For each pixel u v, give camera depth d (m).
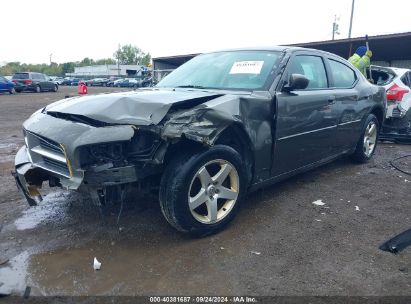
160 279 2.73
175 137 2.85
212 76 4.17
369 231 3.51
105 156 2.92
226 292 2.59
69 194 4.43
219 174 3.29
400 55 20.48
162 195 3.09
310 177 5.13
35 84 28.95
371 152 5.98
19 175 3.27
